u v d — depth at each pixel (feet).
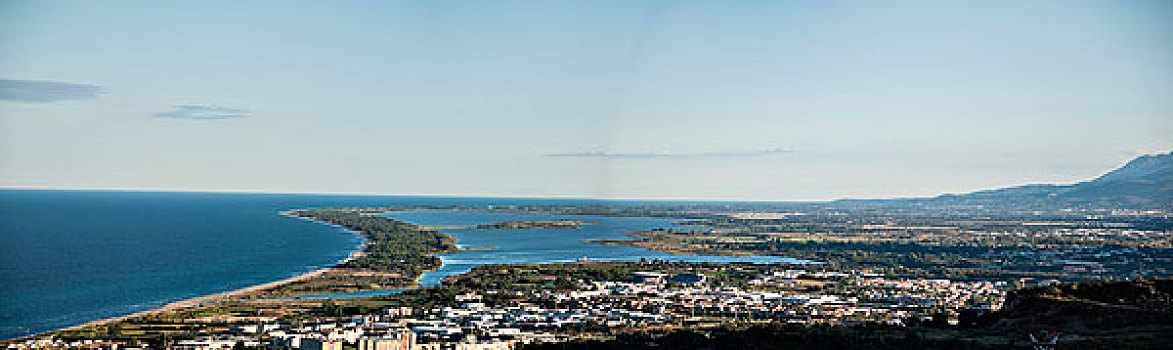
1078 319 462.60
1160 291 496.23
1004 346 424.87
